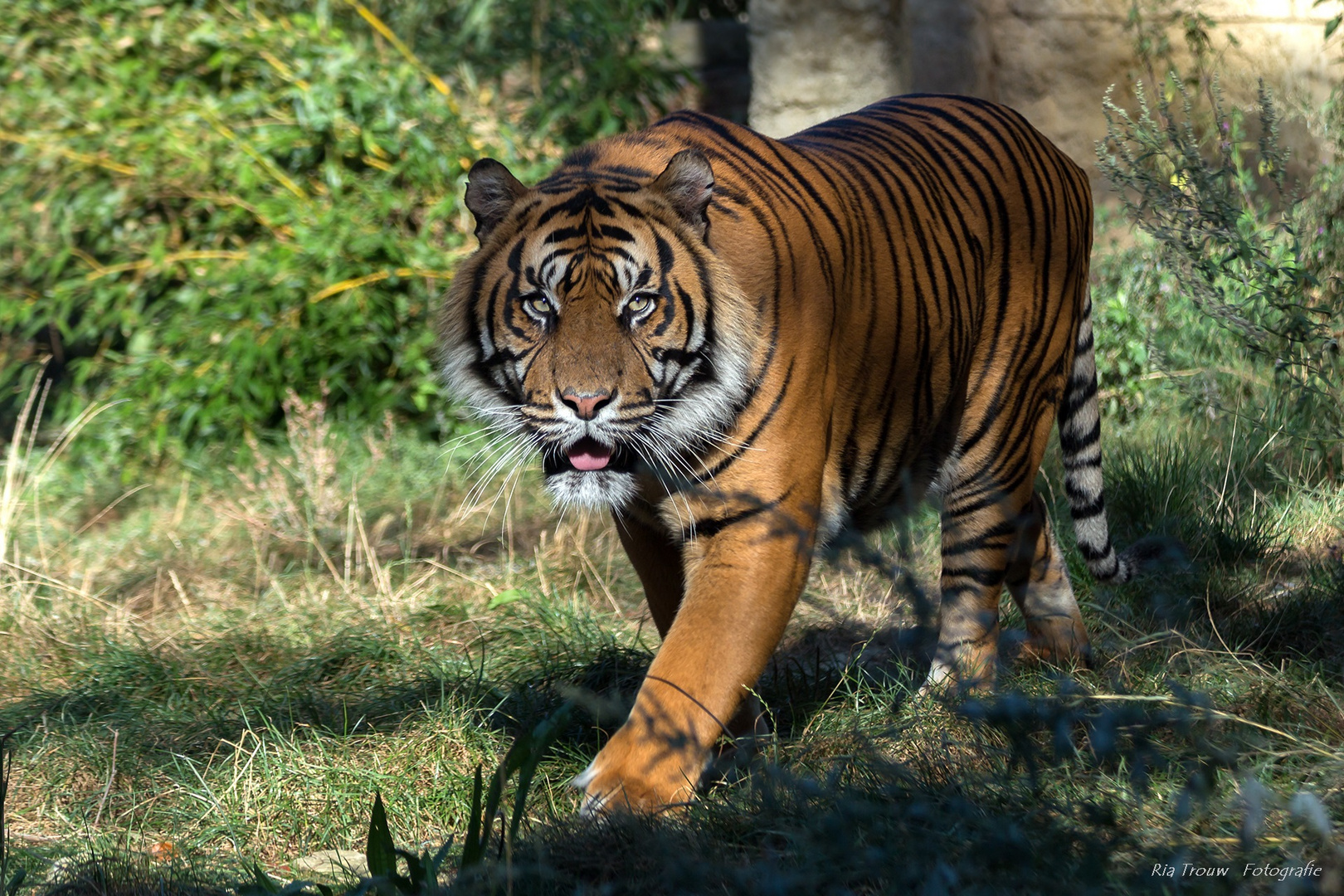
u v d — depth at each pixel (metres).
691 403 5.78
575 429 5.62
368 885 4.67
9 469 12.09
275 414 14.12
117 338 15.55
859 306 6.45
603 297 5.64
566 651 8.15
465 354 6.07
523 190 6.02
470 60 16.09
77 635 9.13
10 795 6.85
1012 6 13.77
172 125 14.14
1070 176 8.06
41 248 14.60
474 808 4.89
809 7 14.50
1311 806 3.88
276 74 14.68
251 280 13.80
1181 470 9.73
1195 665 6.52
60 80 14.80
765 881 4.23
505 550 10.80
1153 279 11.37
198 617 9.61
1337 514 9.10
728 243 5.91
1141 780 4.47
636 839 5.04
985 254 7.29
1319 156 12.75
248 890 4.86
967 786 4.94
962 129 7.50
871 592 8.48
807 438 6.02
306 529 11.12
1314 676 6.29
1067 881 4.14
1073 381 8.17
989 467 7.50
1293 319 8.27
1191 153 8.87
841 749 6.03
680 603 6.62
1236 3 13.07
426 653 8.31
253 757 6.77
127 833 6.30
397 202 14.18
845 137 7.11
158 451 13.46
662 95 16.36
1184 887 4.21
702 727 5.58
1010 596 8.21
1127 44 13.40
